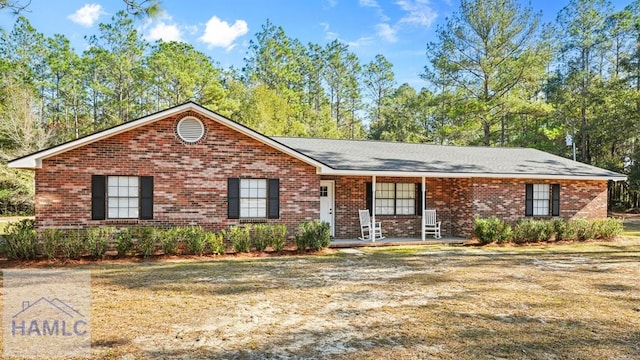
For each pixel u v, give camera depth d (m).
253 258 12.22
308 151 16.95
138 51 44.06
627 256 13.00
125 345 5.44
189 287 8.52
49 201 12.09
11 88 30.20
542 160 19.50
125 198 12.75
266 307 7.18
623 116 29.78
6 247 11.29
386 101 54.41
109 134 12.46
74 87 41.69
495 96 31.75
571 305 7.43
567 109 33.12
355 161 15.88
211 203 13.45
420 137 43.56
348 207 16.48
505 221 16.77
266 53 49.91
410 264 11.36
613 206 33.88
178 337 5.74
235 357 5.09
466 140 39.25
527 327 6.25
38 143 29.73
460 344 5.56
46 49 41.31
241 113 36.41
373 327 6.20
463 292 8.29
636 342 5.70
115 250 12.34
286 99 43.75
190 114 13.27
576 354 5.28
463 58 32.06
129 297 7.71
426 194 17.59
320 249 13.57
